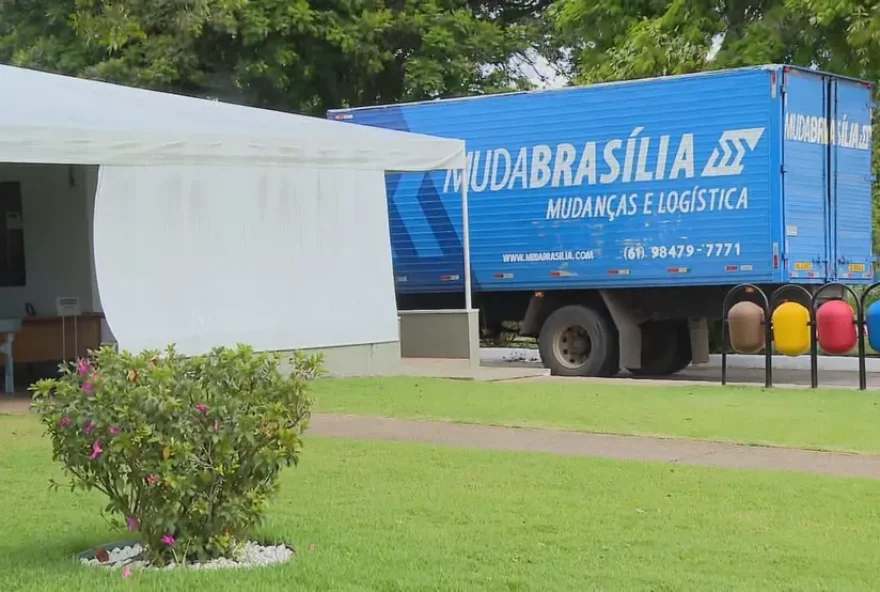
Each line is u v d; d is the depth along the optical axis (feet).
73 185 51.67
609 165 58.49
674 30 78.74
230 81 95.71
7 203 53.72
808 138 55.16
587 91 59.11
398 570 20.06
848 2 68.95
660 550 21.72
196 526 20.03
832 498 26.55
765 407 42.86
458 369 56.08
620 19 83.56
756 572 20.25
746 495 26.89
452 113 63.21
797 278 54.44
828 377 59.52
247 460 19.84
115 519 23.09
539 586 19.13
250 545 21.72
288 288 50.34
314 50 97.14
